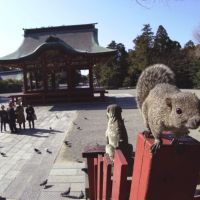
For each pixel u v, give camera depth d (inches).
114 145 251.4
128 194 128.1
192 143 81.6
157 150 79.2
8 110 770.2
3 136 740.0
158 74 132.6
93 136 697.0
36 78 1632.6
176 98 104.3
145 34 2436.0
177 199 84.0
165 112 107.1
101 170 175.9
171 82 131.8
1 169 483.2
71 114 1056.8
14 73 3240.7
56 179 428.1
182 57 2126.0
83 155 228.5
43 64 1389.0
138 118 909.8
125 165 99.3
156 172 81.0
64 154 551.8
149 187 82.4
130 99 1444.4
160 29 2429.9
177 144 80.4
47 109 1219.2
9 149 609.3
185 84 2071.9
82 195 363.3
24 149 604.1
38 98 1386.6
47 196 373.7
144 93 132.6
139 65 2394.2
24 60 1381.6
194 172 82.0
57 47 1350.9
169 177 81.9
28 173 459.2
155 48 2399.1
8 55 1491.1
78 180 419.8
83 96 1400.1
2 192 393.1
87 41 1515.7
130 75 2470.5
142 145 88.0
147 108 121.3
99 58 1429.6
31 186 407.8
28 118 819.4
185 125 102.1
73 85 1465.3
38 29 1617.9
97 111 1092.5
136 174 93.8
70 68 1397.6
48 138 696.4
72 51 1350.9
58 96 1395.2
